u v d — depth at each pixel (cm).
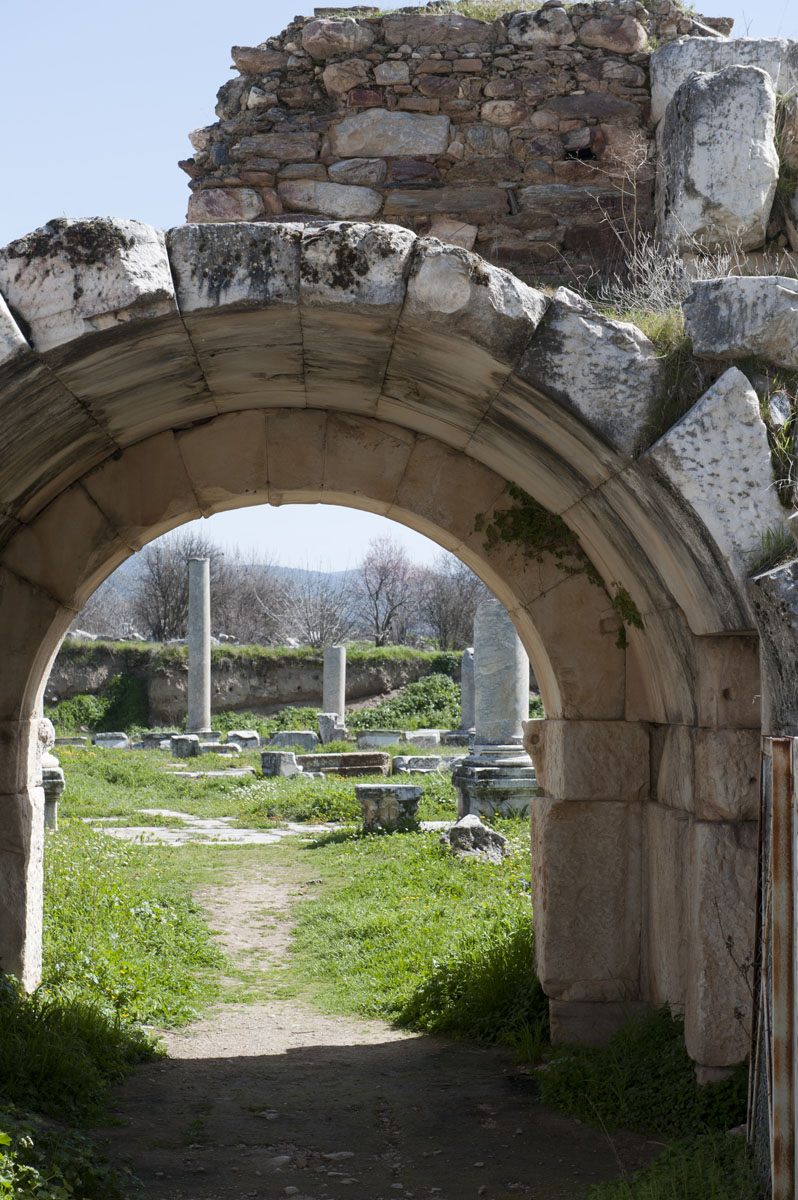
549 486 523
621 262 626
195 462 579
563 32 641
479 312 400
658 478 403
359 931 837
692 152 572
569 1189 385
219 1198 379
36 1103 432
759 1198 348
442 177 635
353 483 587
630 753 561
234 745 2736
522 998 597
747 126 568
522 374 410
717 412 398
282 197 636
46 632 559
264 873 1176
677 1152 387
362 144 634
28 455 470
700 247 566
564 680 566
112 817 1648
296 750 2642
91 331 386
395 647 3972
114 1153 402
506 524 579
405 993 677
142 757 2573
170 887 1029
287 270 398
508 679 1316
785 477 398
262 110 641
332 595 5200
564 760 561
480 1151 428
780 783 346
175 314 396
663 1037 489
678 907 499
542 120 636
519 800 1281
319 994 714
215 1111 477
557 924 554
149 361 440
